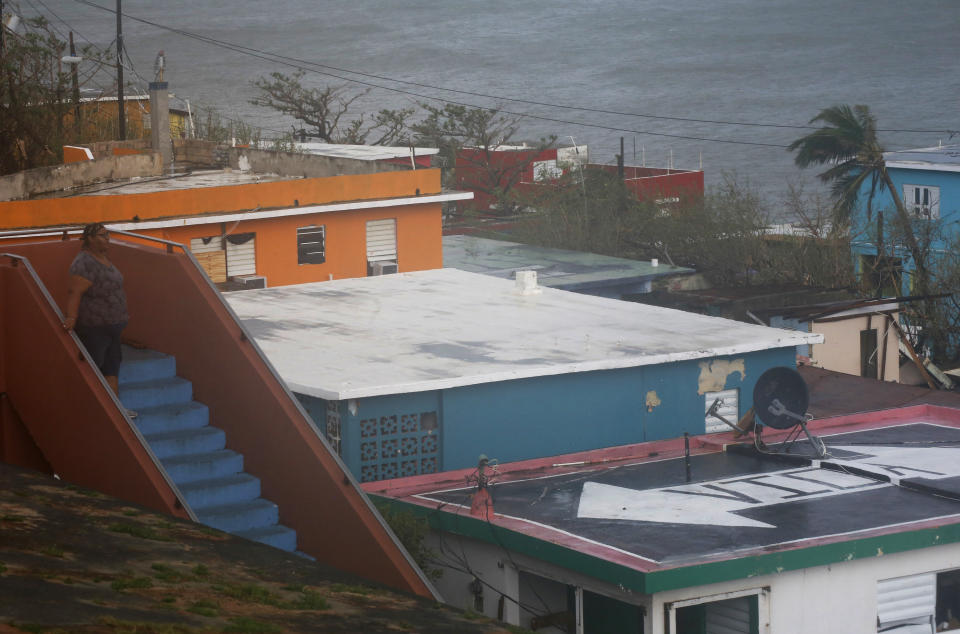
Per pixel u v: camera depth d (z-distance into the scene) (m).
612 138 175.00
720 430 23.88
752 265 47.38
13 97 44.53
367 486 19.09
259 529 13.10
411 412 20.52
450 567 17.84
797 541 15.77
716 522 16.77
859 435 22.02
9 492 10.37
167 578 8.88
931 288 42.75
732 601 15.89
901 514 16.98
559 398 21.89
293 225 35.41
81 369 12.34
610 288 40.59
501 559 17.03
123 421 11.94
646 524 16.73
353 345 23.33
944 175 56.78
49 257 15.01
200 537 10.35
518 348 23.14
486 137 69.88
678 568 14.63
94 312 13.18
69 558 8.88
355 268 36.69
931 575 16.69
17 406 13.33
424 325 25.34
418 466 20.66
